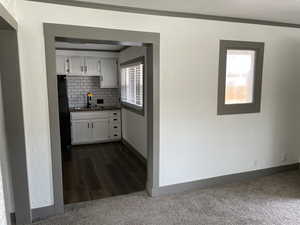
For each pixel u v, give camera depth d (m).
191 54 2.92
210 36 2.98
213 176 3.29
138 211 2.65
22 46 2.27
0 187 1.44
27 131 2.39
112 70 5.79
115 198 2.96
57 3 2.32
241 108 3.31
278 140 3.65
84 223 2.43
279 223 2.41
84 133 5.48
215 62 3.05
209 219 2.49
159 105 2.87
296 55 3.52
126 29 2.59
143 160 4.29
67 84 5.64
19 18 2.23
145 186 3.28
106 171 3.90
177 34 2.82
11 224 2.42
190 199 2.92
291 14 2.88
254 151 3.51
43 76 2.38
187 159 3.11
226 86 3.26
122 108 5.63
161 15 2.72
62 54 5.29
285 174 3.69
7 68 2.20
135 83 4.64
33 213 2.49
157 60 2.77
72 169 3.99
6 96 2.23
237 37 3.12
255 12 2.80
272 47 3.35
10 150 2.30
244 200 2.88
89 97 5.78
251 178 3.54
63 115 5.06
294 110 3.68
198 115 3.08
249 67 3.33
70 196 3.03
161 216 2.55
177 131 3.00
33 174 2.46
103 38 2.51
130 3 2.44
